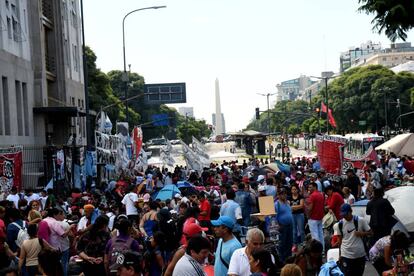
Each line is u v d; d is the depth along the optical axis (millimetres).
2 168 25250
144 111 136375
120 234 11727
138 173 40719
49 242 14469
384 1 22641
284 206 18047
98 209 18094
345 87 123500
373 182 27609
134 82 133375
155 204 16891
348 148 68750
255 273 8789
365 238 14273
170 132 173875
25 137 41875
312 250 9602
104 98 90625
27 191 23844
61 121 48500
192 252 9297
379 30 23781
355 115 122812
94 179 37750
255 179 31797
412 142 46531
